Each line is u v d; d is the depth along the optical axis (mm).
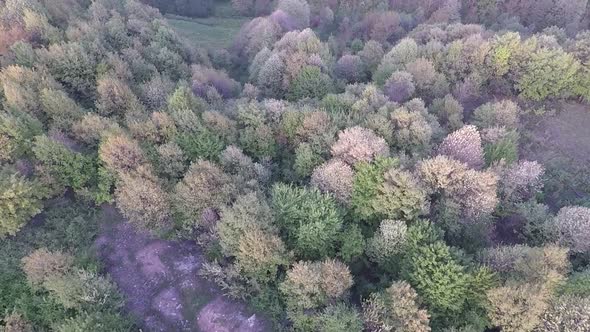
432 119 66375
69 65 71188
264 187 57469
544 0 117625
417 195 50156
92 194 57469
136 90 73562
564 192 67250
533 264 45250
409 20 114750
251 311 48531
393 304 43969
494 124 69562
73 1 94438
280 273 49969
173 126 60719
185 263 53469
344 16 127625
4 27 78375
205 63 98000
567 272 46500
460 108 71062
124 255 54781
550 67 76500
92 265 51969
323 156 60438
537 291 42469
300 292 44500
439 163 52906
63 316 46812
